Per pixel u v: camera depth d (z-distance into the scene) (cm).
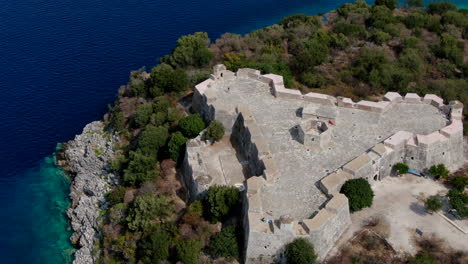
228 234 7950
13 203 10931
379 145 9019
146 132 10719
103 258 9031
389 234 7950
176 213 9119
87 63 15512
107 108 13525
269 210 7856
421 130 9575
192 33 17512
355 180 8306
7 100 13762
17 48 16150
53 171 11750
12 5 19075
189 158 9544
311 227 7362
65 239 10100
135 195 9675
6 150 12206
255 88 11094
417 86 12412
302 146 9256
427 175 9150
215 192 8475
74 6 19238
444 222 8175
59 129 12875
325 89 12688
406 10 18150
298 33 15338
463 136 10319
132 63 15588
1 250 9875
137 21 18250
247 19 18888
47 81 14588
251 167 9262
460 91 11931
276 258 7550
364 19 16575
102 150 11762
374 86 12500
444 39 14662
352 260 7581
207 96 10650
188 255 7888
